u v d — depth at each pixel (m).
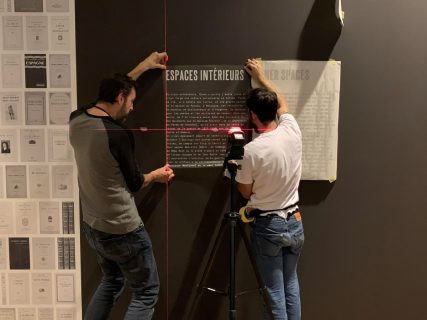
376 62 2.36
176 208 2.40
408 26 2.34
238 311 2.49
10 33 2.27
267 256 2.14
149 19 2.28
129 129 2.28
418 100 2.39
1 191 2.37
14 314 2.46
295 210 2.18
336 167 2.41
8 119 2.32
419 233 2.47
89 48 2.28
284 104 2.26
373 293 2.50
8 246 2.41
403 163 2.43
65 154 2.35
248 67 2.31
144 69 2.25
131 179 2.05
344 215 2.45
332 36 2.33
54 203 2.38
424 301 2.50
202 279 2.22
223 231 2.29
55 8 2.25
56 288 2.44
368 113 2.39
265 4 2.30
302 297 2.49
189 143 2.37
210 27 2.29
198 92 2.33
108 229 2.03
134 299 2.13
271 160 2.03
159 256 2.43
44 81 2.29
